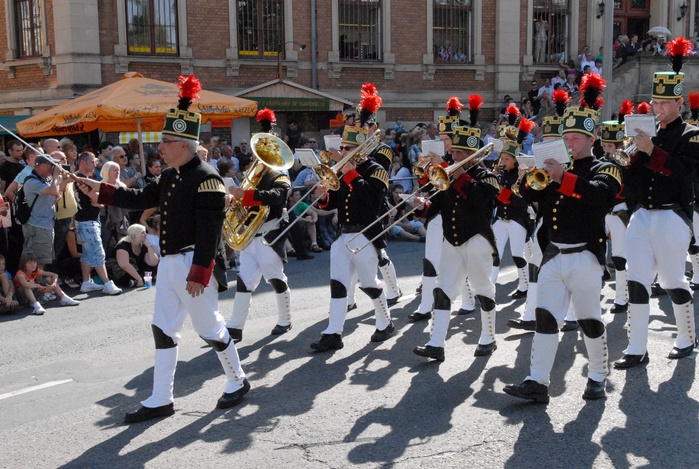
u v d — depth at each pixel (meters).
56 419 5.25
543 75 22.62
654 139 5.91
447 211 6.15
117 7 17.98
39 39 18.55
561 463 4.28
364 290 6.94
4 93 18.94
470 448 4.52
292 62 19.78
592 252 5.10
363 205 6.70
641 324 6.00
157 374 5.21
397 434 4.77
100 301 9.40
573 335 7.11
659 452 4.39
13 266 9.61
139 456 4.55
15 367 6.61
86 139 17.02
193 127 5.09
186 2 18.59
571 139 5.12
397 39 21.00
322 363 6.41
